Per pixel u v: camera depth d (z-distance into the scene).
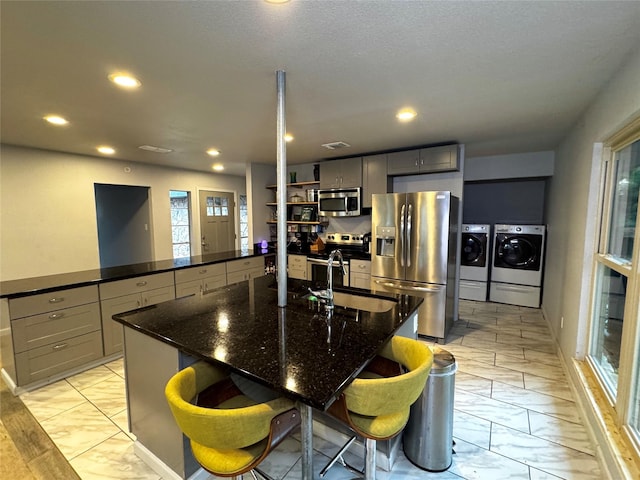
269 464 1.85
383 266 3.91
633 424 1.67
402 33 1.52
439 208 3.50
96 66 1.83
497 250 5.18
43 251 4.25
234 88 2.17
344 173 4.64
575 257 2.71
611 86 2.01
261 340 1.53
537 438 2.06
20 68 1.84
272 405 1.21
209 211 6.82
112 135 3.43
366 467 1.54
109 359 3.16
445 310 3.55
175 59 1.76
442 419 1.76
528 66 1.87
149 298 3.43
